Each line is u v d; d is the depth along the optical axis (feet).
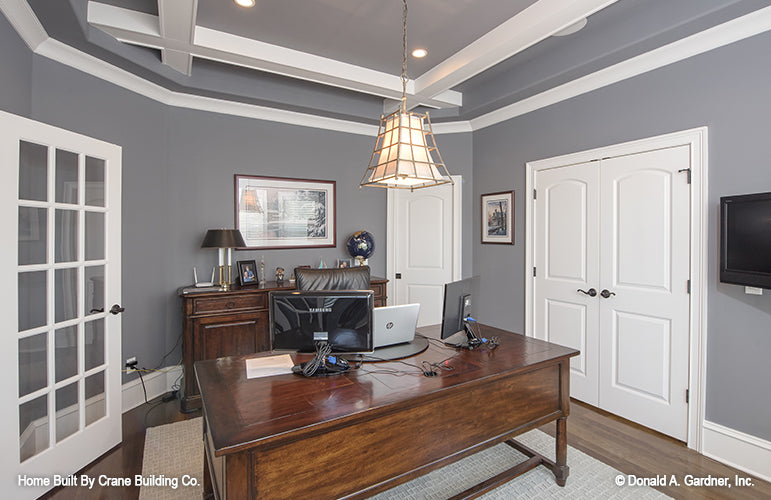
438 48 9.66
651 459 7.71
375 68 10.80
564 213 10.80
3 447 6.09
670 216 8.47
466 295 7.27
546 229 11.33
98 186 8.00
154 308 10.64
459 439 5.52
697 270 8.02
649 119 8.79
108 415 8.00
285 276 12.98
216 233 10.70
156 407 10.09
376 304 12.75
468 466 7.50
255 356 6.60
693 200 8.06
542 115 11.35
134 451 8.00
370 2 7.74
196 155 11.47
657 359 8.74
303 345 6.09
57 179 7.13
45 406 6.88
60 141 7.06
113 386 8.15
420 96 11.71
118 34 8.08
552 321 11.19
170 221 11.11
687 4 7.25
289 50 9.62
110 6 7.84
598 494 6.62
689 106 8.08
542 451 8.02
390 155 6.31
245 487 3.91
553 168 11.08
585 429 8.95
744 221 6.95
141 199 10.21
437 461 5.30
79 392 7.43
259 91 11.42
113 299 8.20
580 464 7.52
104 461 7.64
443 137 14.14
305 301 6.04
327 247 13.76
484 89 11.99
